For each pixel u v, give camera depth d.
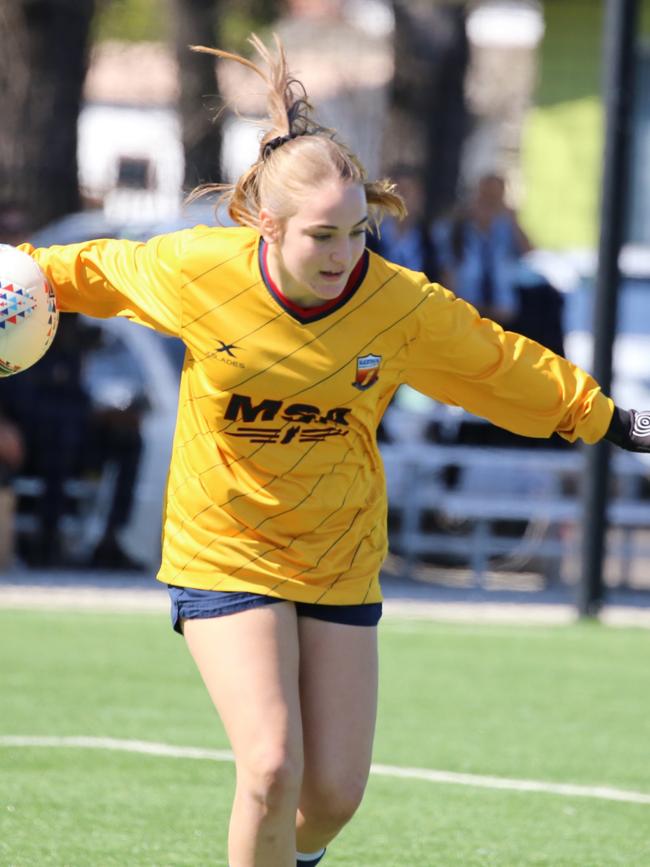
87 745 22.70
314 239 12.95
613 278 34.34
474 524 41.09
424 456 38.84
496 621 35.19
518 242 40.75
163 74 106.31
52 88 46.94
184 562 14.08
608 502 35.75
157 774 21.17
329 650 13.94
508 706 26.47
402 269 13.90
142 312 14.41
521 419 14.48
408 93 71.12
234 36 73.56
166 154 64.56
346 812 13.70
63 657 29.27
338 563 14.05
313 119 14.29
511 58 109.75
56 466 37.38
